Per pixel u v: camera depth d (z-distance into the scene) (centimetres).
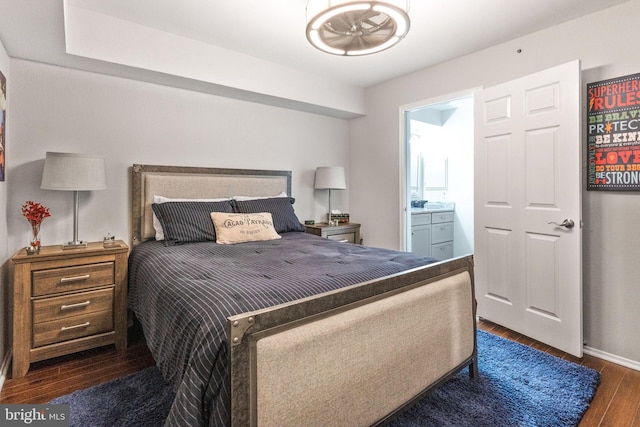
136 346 244
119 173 277
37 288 207
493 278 280
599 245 230
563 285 231
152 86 291
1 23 188
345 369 123
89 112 262
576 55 239
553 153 235
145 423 157
